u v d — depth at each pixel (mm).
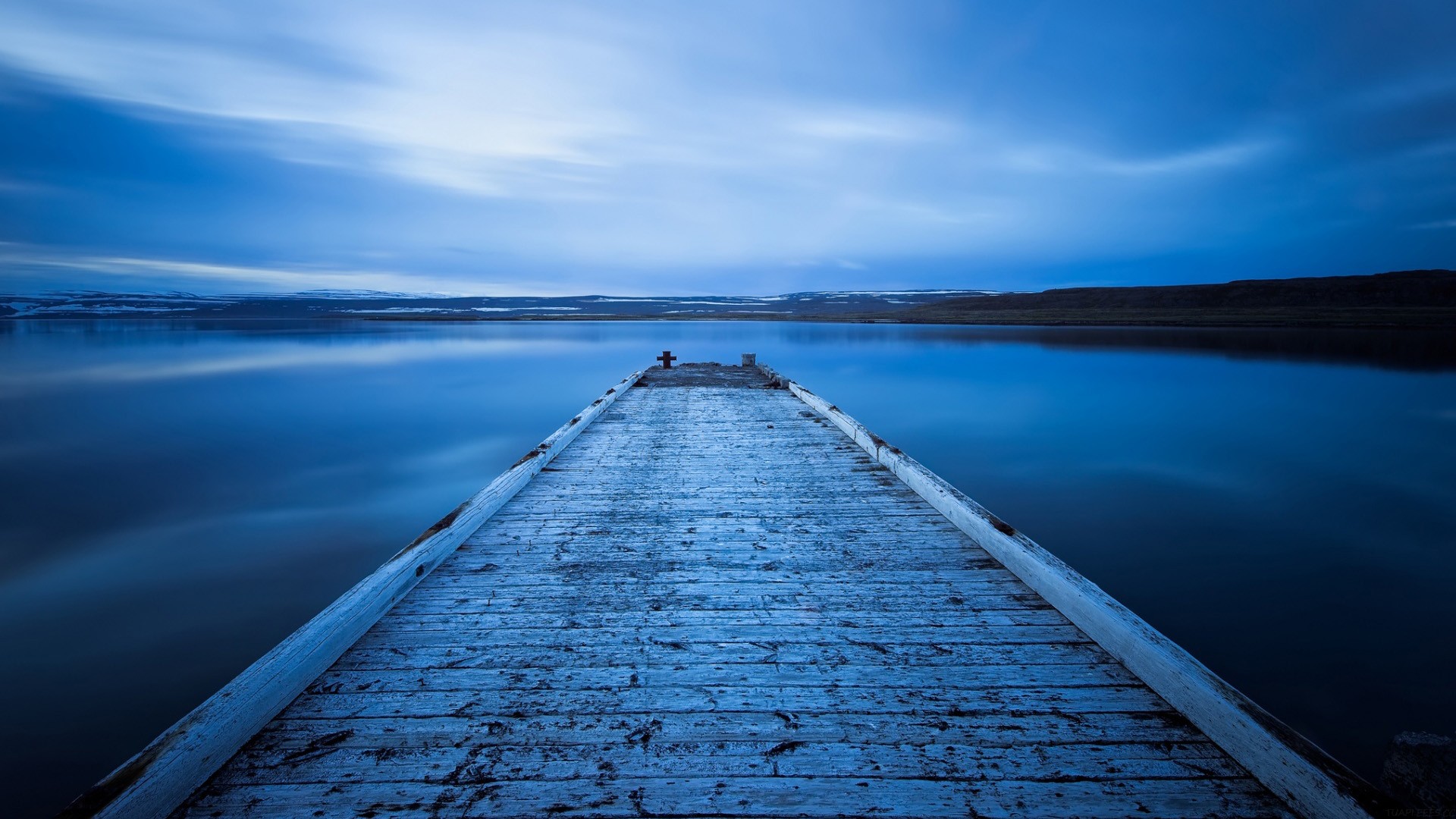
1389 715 4043
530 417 17594
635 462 5102
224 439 14906
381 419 17297
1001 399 19719
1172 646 2049
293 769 1693
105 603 6203
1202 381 23578
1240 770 1686
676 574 2959
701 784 1651
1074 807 1581
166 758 1528
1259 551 6922
